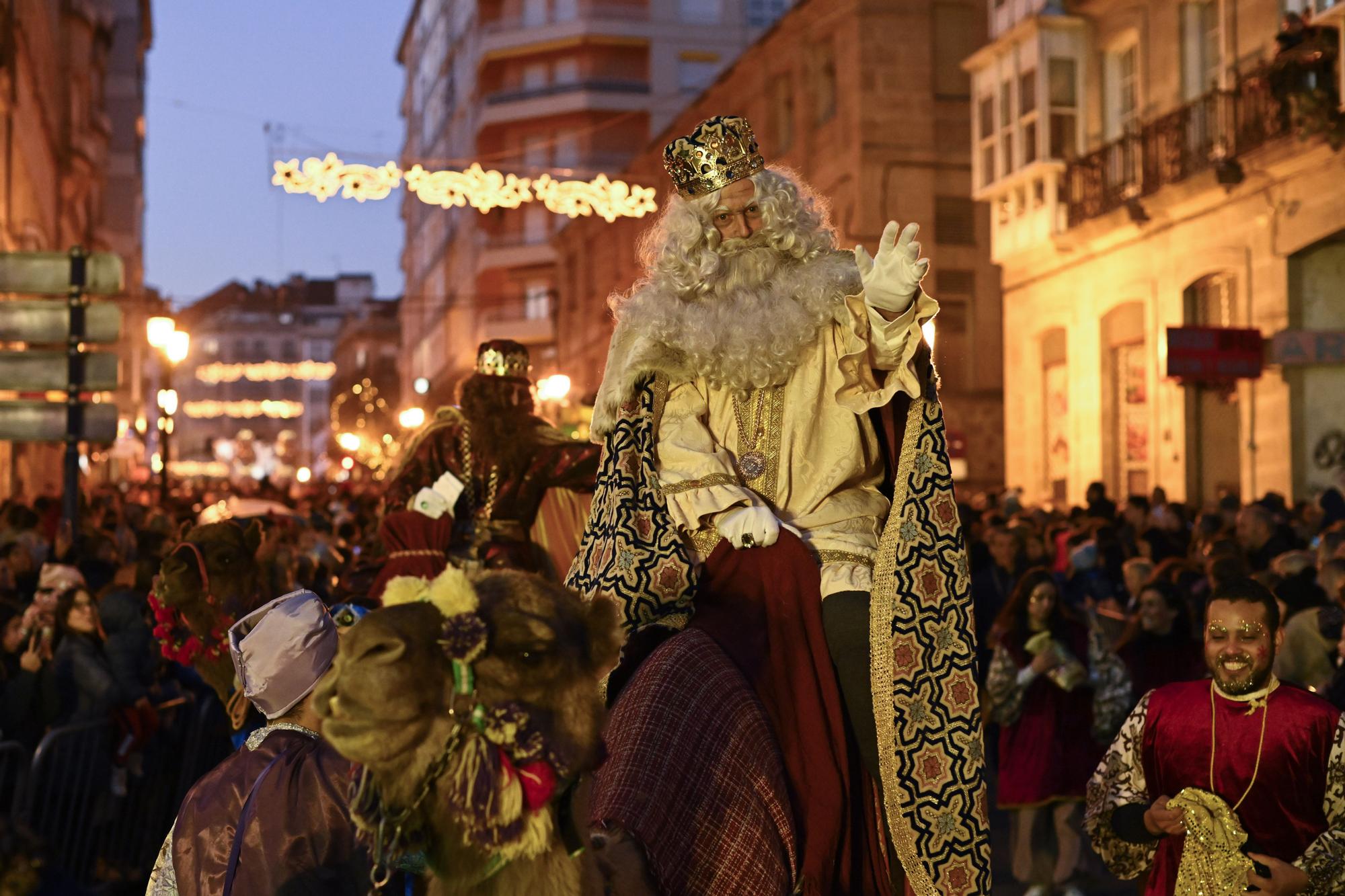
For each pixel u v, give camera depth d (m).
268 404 96.06
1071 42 24.39
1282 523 12.62
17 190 24.45
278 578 6.18
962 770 3.32
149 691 7.84
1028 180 25.05
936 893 3.28
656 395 3.61
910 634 3.36
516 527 7.21
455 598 2.25
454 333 70.19
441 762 2.23
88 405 10.98
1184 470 21.39
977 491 31.75
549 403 24.33
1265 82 18.78
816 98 33.81
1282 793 4.64
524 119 58.53
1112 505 17.52
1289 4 18.88
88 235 44.97
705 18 58.75
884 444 3.71
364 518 16.89
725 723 3.13
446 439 7.21
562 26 57.88
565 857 2.39
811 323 3.56
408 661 2.19
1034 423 26.31
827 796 3.27
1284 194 18.98
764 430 3.59
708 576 3.47
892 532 3.44
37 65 28.30
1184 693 4.83
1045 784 8.27
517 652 2.26
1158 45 22.19
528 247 60.31
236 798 3.36
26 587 10.69
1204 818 4.58
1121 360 23.69
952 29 31.83
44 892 2.34
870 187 31.36
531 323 59.88
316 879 3.25
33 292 10.92
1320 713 4.66
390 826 2.26
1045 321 25.81
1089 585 12.50
